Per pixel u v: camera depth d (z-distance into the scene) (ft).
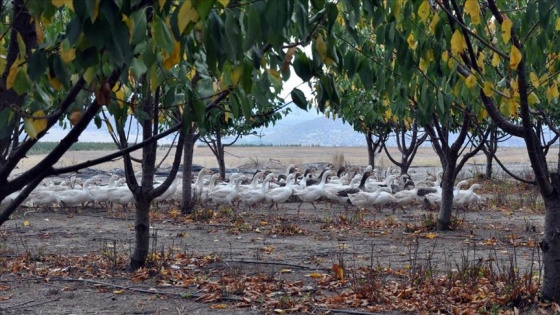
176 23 11.11
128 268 37.45
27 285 34.65
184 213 61.67
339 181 79.82
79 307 30.60
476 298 30.25
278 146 333.42
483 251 43.93
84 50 10.86
